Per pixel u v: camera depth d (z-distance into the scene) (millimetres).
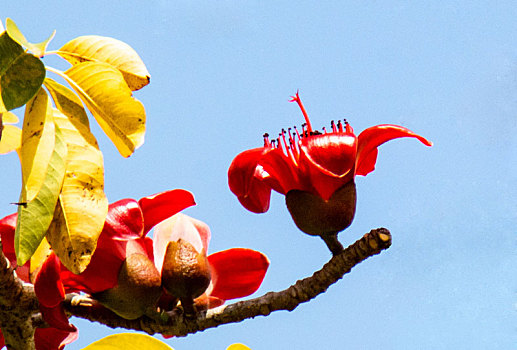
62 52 1610
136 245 1608
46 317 1576
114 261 1597
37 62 1518
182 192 1612
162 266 1612
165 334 1610
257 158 1615
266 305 1612
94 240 1563
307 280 1621
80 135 1584
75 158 1577
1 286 1576
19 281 1584
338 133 1624
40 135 1542
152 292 1602
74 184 1571
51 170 1554
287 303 1612
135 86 1615
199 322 1609
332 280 1615
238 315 1615
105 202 1572
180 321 1607
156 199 1609
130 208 1589
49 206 1548
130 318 1604
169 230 1625
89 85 1594
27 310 1589
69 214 1565
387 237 1611
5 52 1516
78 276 1596
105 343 1577
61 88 1592
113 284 1596
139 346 1579
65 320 1579
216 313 1613
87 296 1602
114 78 1595
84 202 1568
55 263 1564
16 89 1516
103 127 1599
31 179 1532
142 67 1614
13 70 1517
